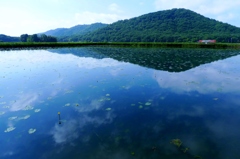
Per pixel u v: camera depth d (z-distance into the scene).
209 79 9.95
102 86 8.57
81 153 3.72
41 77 10.47
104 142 4.11
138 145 3.99
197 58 19.28
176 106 6.21
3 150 3.87
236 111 5.78
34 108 6.06
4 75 11.04
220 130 4.61
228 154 3.66
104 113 5.67
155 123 5.00
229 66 14.28
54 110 5.90
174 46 41.09
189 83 9.09
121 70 12.51
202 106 6.22
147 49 33.16
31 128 4.78
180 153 3.70
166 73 11.49
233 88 8.26
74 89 8.12
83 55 22.52
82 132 4.56
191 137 4.30
